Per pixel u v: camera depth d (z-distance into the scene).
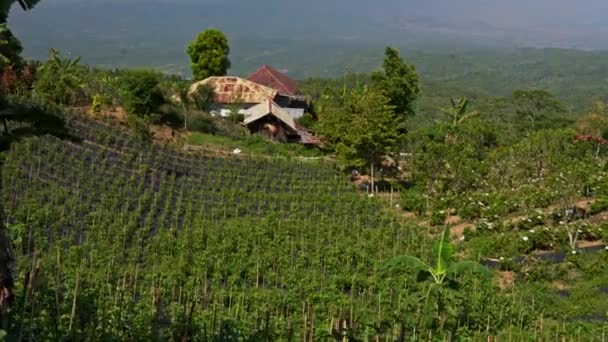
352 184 39.59
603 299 22.16
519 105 74.94
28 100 38.00
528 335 18.86
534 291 22.67
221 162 40.44
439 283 19.95
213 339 15.34
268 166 41.12
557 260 26.98
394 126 40.97
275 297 20.50
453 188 37.16
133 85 46.94
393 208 35.78
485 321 19.77
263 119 55.84
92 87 49.25
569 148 42.03
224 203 32.81
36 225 24.80
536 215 30.77
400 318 18.00
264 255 24.75
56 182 30.48
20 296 15.02
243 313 18.70
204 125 51.28
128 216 27.73
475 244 28.22
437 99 127.44
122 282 20.34
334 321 17.55
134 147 38.47
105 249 23.77
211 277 23.05
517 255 27.42
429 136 51.00
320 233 28.62
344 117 41.50
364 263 25.39
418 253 27.00
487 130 51.84
